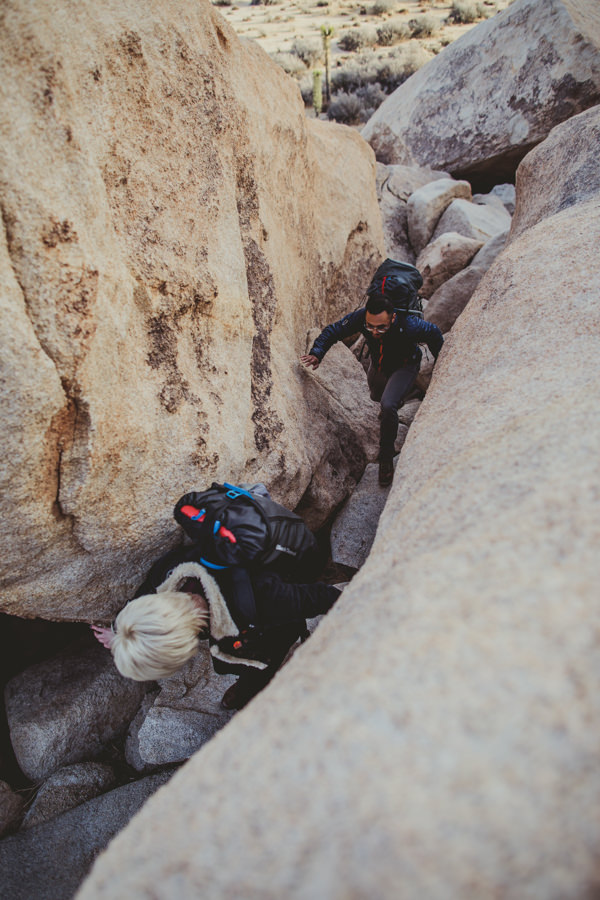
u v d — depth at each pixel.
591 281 2.74
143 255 2.27
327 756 0.99
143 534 2.38
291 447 3.28
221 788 1.08
